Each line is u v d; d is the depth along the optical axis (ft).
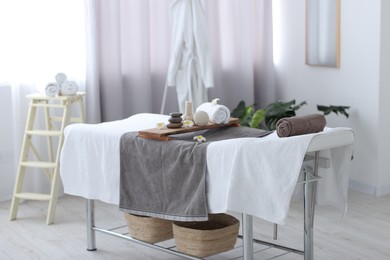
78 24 18.07
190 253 12.01
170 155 11.71
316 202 12.10
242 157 10.77
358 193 17.98
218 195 11.10
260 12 20.45
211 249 11.88
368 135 17.83
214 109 12.65
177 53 18.01
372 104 17.61
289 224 15.55
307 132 11.25
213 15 19.79
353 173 18.39
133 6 18.61
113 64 18.44
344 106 18.15
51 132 16.56
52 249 14.32
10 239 15.02
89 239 14.15
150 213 12.16
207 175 11.21
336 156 11.71
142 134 12.20
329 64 18.66
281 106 18.66
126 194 12.51
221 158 11.02
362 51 17.70
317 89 19.34
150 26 19.19
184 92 18.20
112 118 18.61
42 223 16.11
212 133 12.72
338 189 11.85
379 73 17.31
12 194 18.15
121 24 18.71
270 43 20.42
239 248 13.96
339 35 18.24
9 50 17.40
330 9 18.39
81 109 17.08
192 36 17.88
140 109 18.99
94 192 13.16
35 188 18.07
